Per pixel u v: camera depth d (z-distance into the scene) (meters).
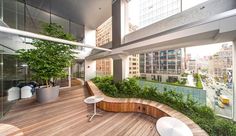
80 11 7.20
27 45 6.41
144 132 2.83
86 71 10.55
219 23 2.04
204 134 2.10
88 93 6.92
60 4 6.44
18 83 6.13
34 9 6.95
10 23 5.49
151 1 4.27
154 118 3.45
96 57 8.31
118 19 5.53
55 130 2.95
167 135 1.60
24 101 5.34
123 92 4.82
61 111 4.17
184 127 1.76
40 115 3.83
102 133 2.81
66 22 8.77
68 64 5.38
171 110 3.13
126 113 3.89
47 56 4.72
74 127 3.09
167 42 3.16
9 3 5.41
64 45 5.11
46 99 5.24
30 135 2.74
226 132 2.15
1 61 4.48
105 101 4.19
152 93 4.11
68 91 7.43
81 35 9.98
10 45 5.40
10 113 3.99
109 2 6.19
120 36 5.39
